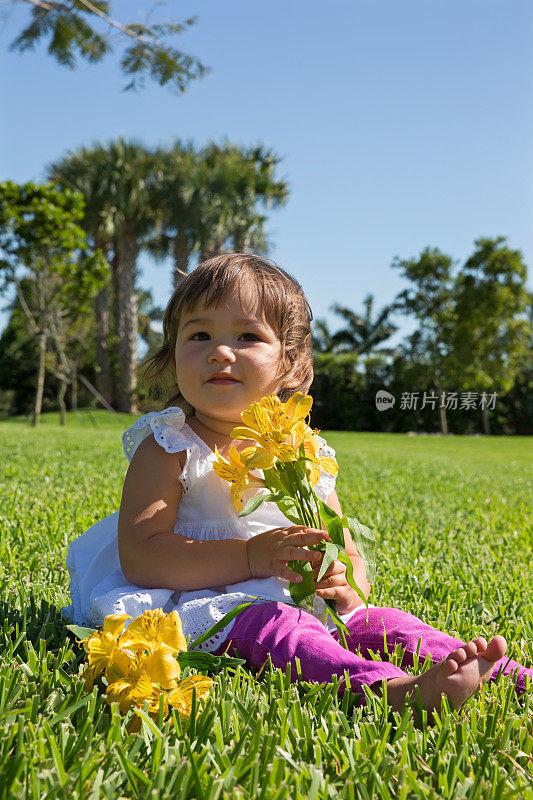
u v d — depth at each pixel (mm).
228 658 1303
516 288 20406
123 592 1512
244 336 1635
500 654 1254
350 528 1438
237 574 1501
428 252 21297
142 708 1141
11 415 35438
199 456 1625
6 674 1300
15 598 1870
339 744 1127
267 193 27375
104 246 26953
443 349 20969
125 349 27734
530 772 1083
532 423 25375
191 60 6598
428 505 4613
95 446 8547
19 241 15609
